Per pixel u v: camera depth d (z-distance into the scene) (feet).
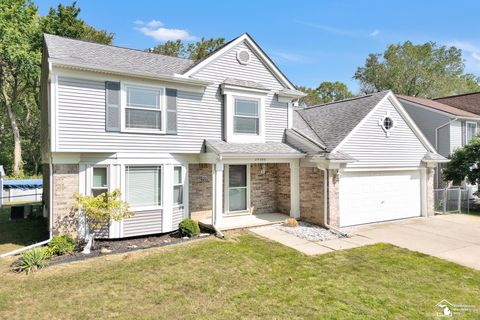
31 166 122.52
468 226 42.50
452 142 67.00
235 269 24.95
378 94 46.83
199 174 40.52
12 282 22.02
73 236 31.27
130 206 33.24
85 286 21.38
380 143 44.24
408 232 38.81
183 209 37.73
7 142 116.67
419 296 20.38
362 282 22.63
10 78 99.66
